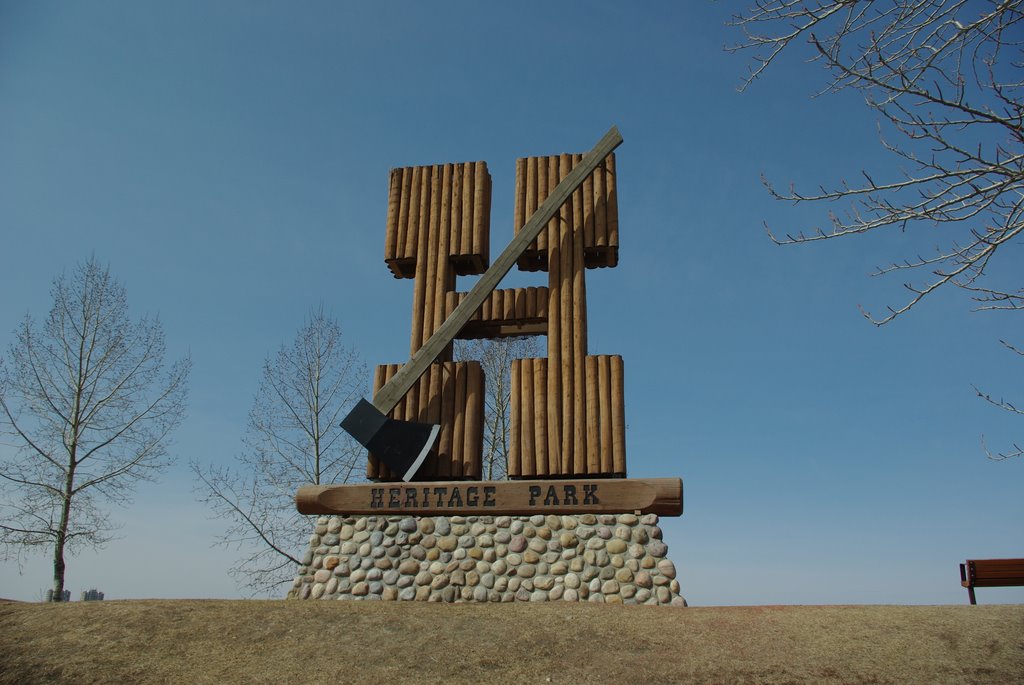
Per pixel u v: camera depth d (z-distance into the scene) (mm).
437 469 12133
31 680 7715
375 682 7660
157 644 8555
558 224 13281
